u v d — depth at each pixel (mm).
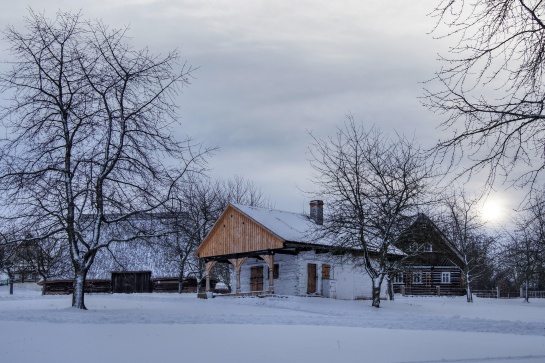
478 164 9383
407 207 33688
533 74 8906
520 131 9070
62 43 25172
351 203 34344
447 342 14727
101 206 25500
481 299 57156
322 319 22281
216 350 12250
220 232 43188
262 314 24844
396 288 62656
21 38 24641
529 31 8695
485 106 9109
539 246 43531
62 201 25203
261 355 11625
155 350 12117
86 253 25484
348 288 42781
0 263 27203
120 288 57875
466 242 55562
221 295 41656
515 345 14477
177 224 26969
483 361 11625
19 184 23828
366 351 12523
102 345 12727
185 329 16703
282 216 43812
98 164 24875
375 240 36406
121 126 25391
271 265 38812
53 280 57125
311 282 40625
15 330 15391
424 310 33688
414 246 36938
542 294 68562
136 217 27203
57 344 12727
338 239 35906
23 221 24547
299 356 11578
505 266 61500
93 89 25516
